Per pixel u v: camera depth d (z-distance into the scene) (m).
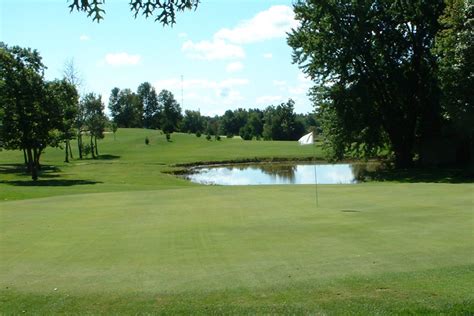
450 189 18.61
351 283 7.06
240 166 59.66
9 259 9.08
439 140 43.19
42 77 43.19
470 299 6.36
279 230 11.20
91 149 75.56
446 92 32.12
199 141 97.31
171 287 7.11
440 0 36.09
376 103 40.41
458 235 10.05
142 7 6.31
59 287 7.27
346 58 38.41
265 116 139.88
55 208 16.42
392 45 39.12
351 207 14.72
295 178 44.44
